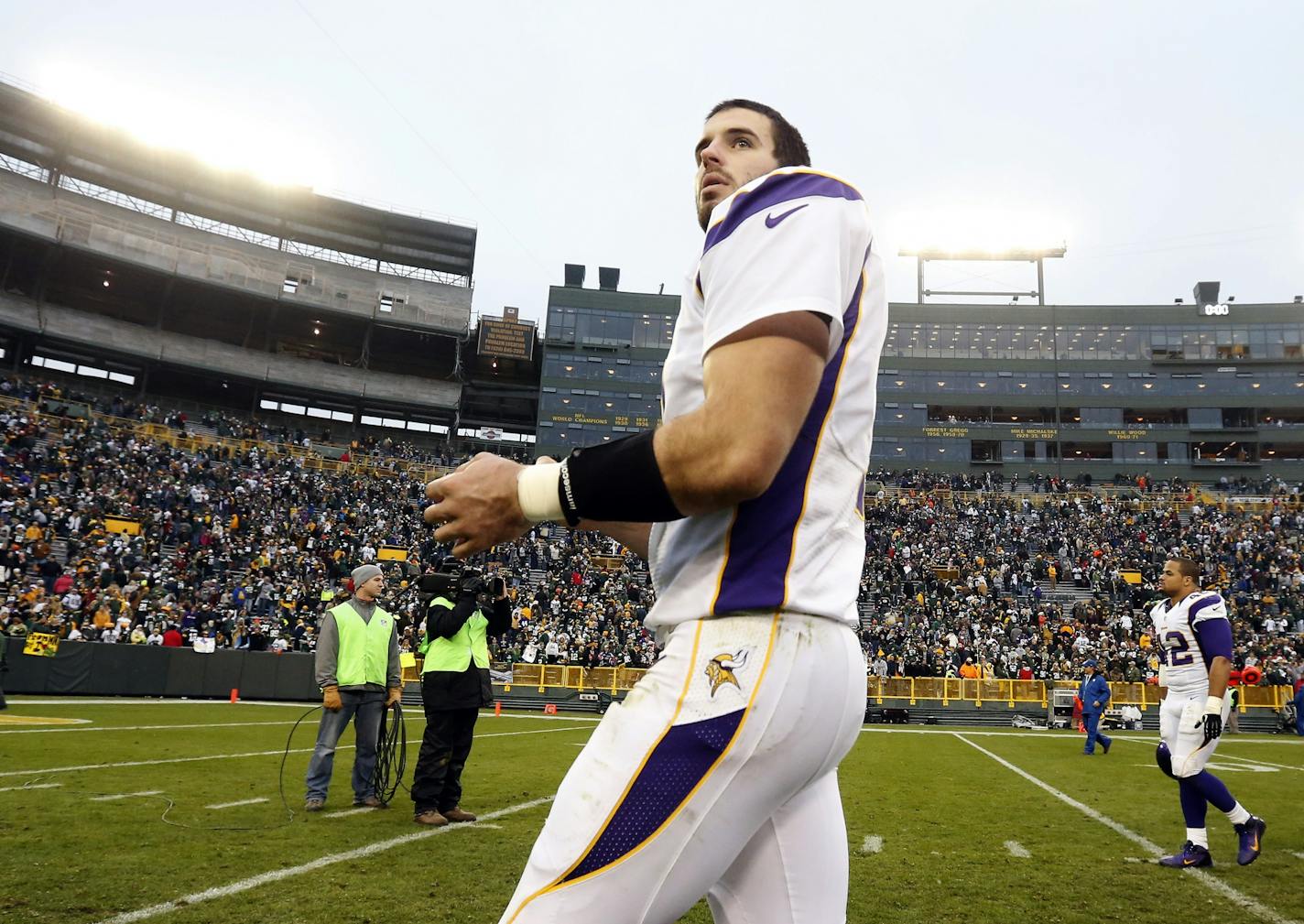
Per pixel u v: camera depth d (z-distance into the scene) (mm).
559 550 36812
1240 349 55594
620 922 1192
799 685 1212
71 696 19078
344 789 7996
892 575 36281
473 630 6848
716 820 1198
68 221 43031
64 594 22094
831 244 1241
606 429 53781
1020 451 55094
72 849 5160
